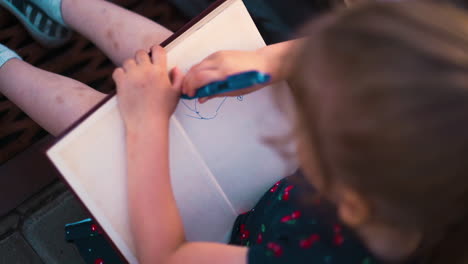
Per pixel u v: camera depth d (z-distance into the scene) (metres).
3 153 1.29
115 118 0.72
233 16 0.79
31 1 1.26
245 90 0.77
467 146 0.39
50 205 1.28
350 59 0.42
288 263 0.61
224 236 0.86
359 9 0.46
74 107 1.01
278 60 0.78
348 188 0.48
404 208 0.44
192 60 0.78
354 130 0.41
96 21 1.12
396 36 0.41
